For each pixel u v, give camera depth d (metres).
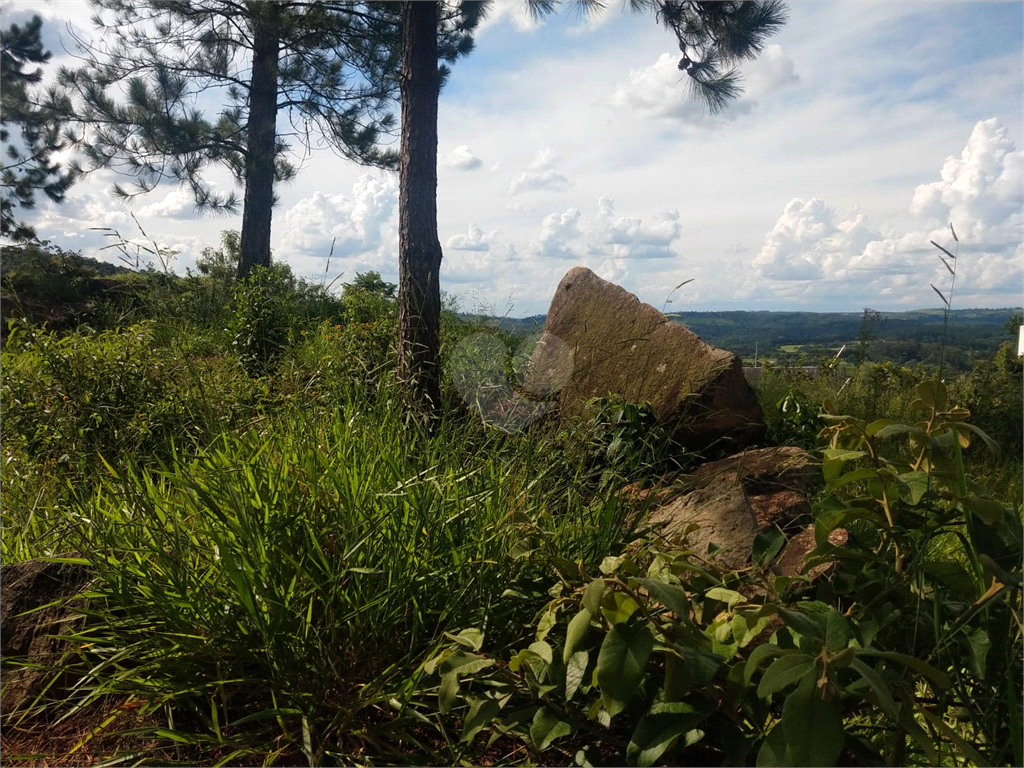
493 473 2.86
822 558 2.05
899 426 2.01
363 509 2.39
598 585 1.71
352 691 2.10
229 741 1.90
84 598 2.39
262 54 14.24
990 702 1.79
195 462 2.77
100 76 15.70
